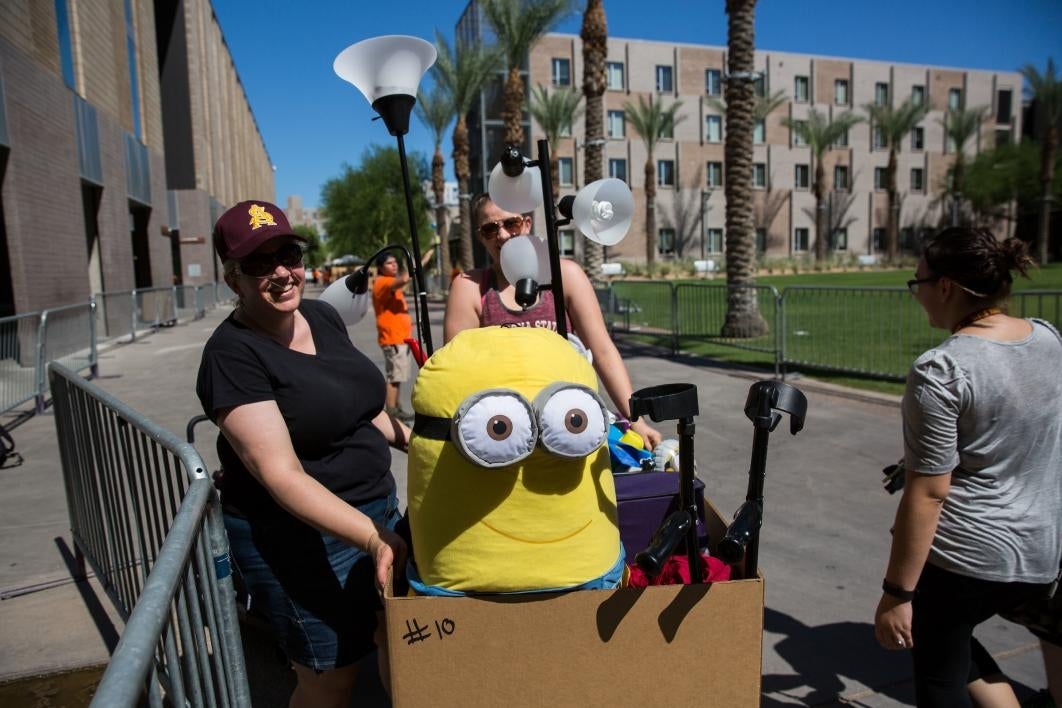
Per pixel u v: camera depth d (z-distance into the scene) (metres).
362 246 45.75
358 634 2.07
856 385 8.35
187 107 31.27
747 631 1.57
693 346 12.47
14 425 7.46
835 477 5.13
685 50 47.09
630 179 46.50
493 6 22.16
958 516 1.90
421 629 1.53
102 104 17.59
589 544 1.59
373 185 43.78
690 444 1.61
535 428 1.45
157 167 24.28
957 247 1.92
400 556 1.76
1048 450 1.89
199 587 1.75
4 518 4.70
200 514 1.74
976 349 1.84
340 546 2.06
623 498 2.20
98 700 0.93
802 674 2.81
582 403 1.49
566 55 44.16
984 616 1.95
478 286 2.79
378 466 2.24
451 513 1.56
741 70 12.14
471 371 1.56
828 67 50.66
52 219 13.38
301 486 1.81
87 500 3.51
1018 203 47.03
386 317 7.44
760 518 1.60
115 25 19.38
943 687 1.98
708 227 48.75
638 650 1.55
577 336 2.63
